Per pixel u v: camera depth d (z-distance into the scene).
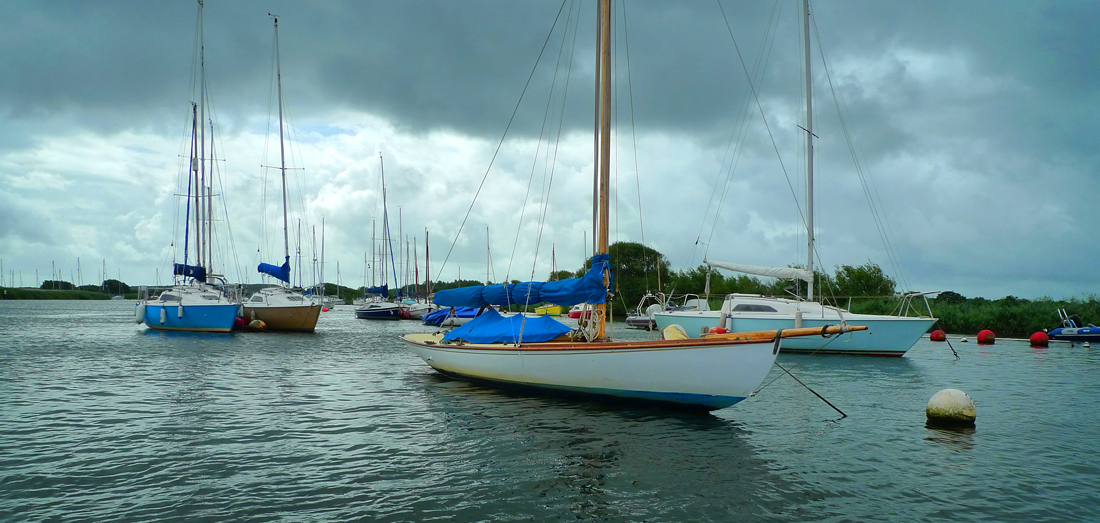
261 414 11.77
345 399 13.35
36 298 120.69
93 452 8.98
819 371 19.09
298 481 7.82
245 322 35.38
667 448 9.50
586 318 14.16
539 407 12.46
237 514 6.70
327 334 34.44
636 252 62.31
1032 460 9.11
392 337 32.34
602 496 7.41
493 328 14.75
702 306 31.73
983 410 12.82
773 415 12.02
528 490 7.58
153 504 6.95
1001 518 6.88
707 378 11.08
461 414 11.81
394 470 8.31
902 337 22.53
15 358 20.67
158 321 33.31
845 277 39.53
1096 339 29.80
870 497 7.48
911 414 12.28
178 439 9.80
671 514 6.88
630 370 11.71
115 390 14.30
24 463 8.40
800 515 6.89
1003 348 27.31
